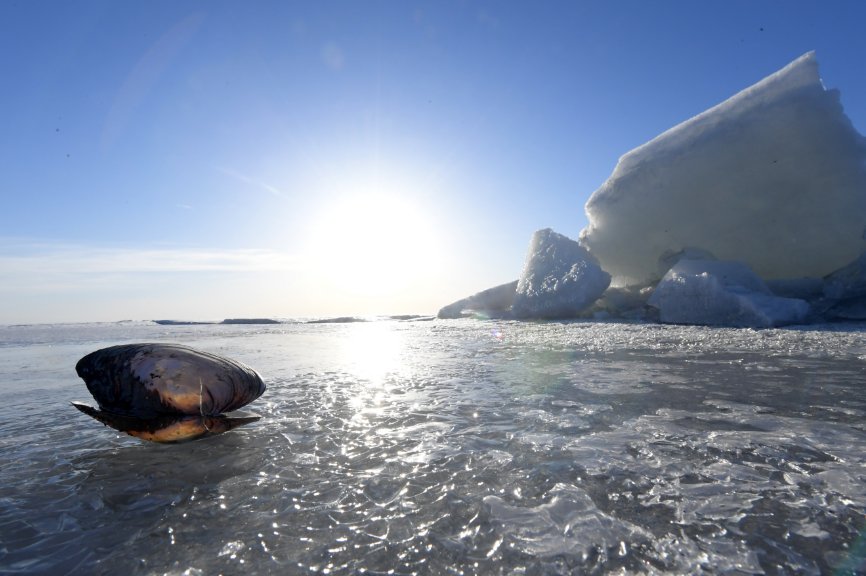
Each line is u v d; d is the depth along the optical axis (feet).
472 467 7.25
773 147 42.16
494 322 50.57
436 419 10.17
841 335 25.68
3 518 5.90
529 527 5.40
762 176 43.62
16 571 4.76
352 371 17.51
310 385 14.57
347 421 10.12
